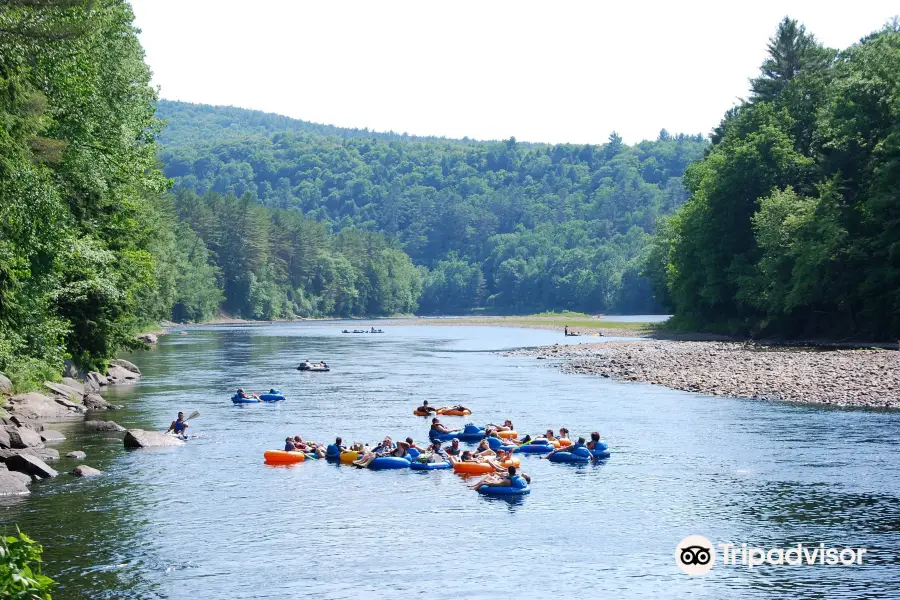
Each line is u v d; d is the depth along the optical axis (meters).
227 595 17.91
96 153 41.53
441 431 36.62
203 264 183.75
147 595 17.84
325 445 34.50
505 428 36.84
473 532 22.52
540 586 18.47
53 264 40.25
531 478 28.78
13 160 27.67
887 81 76.25
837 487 26.16
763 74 108.44
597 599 17.72
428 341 113.75
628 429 37.16
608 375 60.00
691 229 100.69
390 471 30.53
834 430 35.53
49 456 31.55
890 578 18.59
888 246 71.12
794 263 81.38
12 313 28.45
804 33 106.81
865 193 75.31
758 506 24.38
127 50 44.88
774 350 70.12
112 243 50.38
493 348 97.00
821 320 81.75
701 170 110.56
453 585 18.55
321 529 22.78
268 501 25.88
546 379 58.97
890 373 49.62
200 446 34.69
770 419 38.69
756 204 90.88
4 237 30.44
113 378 58.47
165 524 23.11
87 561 19.98
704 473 28.64
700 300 102.06
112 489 27.12
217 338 122.56
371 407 45.66
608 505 25.03
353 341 114.44
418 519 23.86
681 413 41.28
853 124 76.62
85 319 46.19
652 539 21.67
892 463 29.25
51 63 34.31
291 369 69.00
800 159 87.94
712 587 18.30
